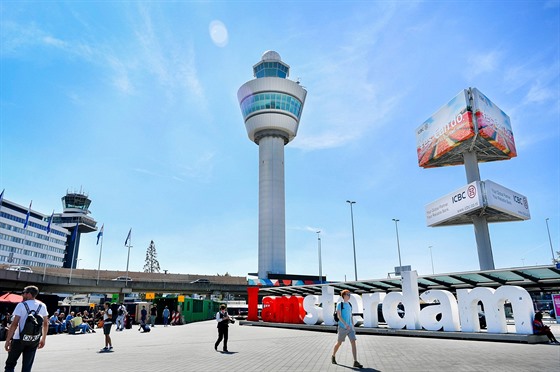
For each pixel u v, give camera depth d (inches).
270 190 3627.0
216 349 579.5
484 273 804.0
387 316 827.4
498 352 494.9
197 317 1969.7
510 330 850.8
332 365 406.0
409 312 791.1
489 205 1683.1
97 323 1396.4
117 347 641.6
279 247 3489.2
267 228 3526.1
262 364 420.8
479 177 1830.7
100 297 3056.1
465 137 1752.0
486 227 1835.6
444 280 924.6
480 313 912.9
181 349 596.1
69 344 702.5
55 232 5344.5
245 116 3897.6
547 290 869.2
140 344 693.3
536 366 378.9
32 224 4795.8
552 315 1425.9
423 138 2146.9
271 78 3779.5
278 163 3732.8
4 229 4269.2
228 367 402.0
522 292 639.8
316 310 1040.8
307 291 1346.0
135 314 1622.8
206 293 3085.6
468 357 449.7
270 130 3782.0
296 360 449.7
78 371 384.5
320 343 667.4
